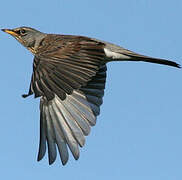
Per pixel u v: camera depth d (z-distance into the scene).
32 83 11.84
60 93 11.45
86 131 14.47
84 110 14.70
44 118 14.58
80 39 13.93
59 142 14.30
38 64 12.31
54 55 12.61
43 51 12.94
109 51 14.38
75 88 11.57
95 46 13.21
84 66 12.20
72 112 14.61
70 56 12.55
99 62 12.58
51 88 11.59
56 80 11.76
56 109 14.60
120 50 14.37
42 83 11.75
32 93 11.62
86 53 12.79
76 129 14.46
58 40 13.95
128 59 14.39
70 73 11.93
